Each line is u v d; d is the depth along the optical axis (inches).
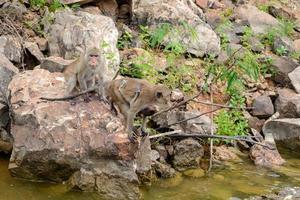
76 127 347.6
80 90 367.6
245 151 434.3
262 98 486.3
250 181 382.0
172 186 364.8
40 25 508.7
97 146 338.0
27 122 352.2
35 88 377.1
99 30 470.0
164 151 396.2
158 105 331.3
